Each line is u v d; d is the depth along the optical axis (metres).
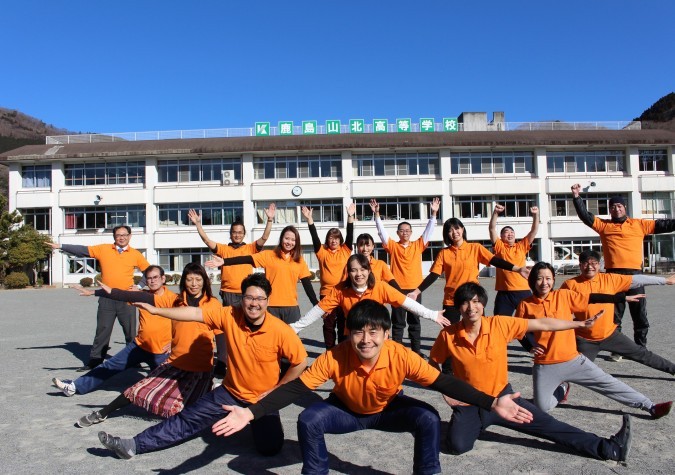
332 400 3.48
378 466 3.60
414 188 33.16
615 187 33.12
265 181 33.75
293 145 32.88
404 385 6.00
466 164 33.91
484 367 3.86
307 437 3.22
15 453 3.91
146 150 33.06
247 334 3.71
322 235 33.34
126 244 7.03
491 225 7.77
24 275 31.06
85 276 33.34
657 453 3.66
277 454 3.87
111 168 34.38
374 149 33.34
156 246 33.31
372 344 3.15
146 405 4.20
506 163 34.06
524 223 33.09
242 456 3.84
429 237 7.61
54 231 33.72
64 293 25.59
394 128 37.62
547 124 38.00
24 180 34.44
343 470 3.53
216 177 34.19
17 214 32.06
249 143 34.16
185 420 3.76
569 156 34.09
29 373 6.68
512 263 6.50
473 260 6.35
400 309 6.95
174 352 4.59
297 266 6.57
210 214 33.97
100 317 6.82
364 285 4.93
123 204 33.78
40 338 9.88
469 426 3.73
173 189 33.44
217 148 32.94
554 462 3.57
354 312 3.18
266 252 6.42
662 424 4.27
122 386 6.02
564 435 3.66
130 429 4.47
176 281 31.86
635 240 6.63
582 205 6.95
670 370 5.32
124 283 6.90
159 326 5.25
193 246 33.34
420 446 3.21
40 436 4.29
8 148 89.12
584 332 5.33
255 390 3.80
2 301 20.09
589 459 3.61
